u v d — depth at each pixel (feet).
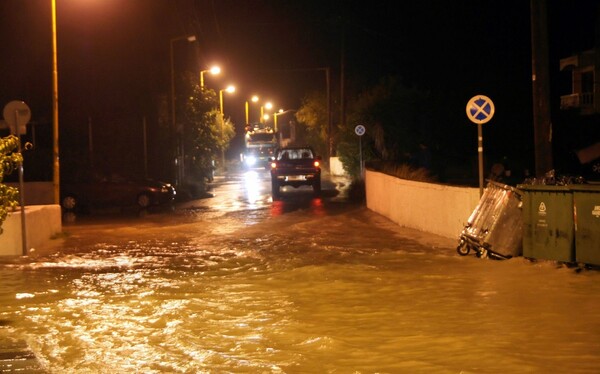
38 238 56.75
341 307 33.04
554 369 22.99
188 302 34.86
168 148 120.16
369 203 82.58
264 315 31.83
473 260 44.55
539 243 41.86
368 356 25.13
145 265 46.68
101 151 117.39
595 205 38.86
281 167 104.27
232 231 63.52
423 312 31.53
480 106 49.44
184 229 66.13
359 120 124.98
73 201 90.27
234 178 165.68
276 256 48.96
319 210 80.94
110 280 41.42
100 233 64.80
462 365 23.71
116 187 90.99
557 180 44.73
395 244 52.95
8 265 47.50
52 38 65.21
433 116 125.80
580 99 134.41
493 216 44.47
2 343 27.84
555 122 106.22
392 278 39.70
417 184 60.70
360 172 111.45
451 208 53.88
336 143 161.17
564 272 39.24
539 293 34.63
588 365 23.34
